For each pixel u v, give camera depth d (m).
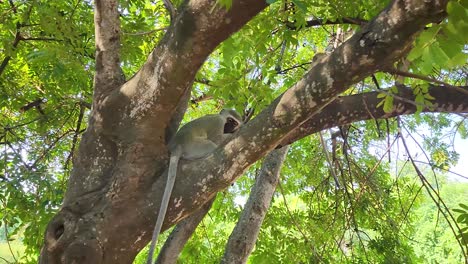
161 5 10.13
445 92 5.35
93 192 5.18
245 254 8.43
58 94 9.86
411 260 12.22
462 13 2.90
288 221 11.14
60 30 8.55
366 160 12.22
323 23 6.90
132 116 5.06
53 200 8.57
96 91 5.46
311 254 10.53
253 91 7.10
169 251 6.93
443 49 3.04
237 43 6.90
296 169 12.52
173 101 4.88
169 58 4.59
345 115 5.47
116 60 5.56
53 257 4.98
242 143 4.77
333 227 11.00
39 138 10.47
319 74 4.28
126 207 5.03
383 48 3.87
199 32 4.38
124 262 5.06
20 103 10.17
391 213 12.27
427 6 3.48
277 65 8.65
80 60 9.09
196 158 5.39
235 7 4.23
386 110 5.16
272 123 4.57
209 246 11.70
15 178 8.32
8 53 9.23
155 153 5.17
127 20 9.19
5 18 9.59
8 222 8.77
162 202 4.99
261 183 8.82
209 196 5.05
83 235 4.94
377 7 6.42
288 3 6.97
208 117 6.96
